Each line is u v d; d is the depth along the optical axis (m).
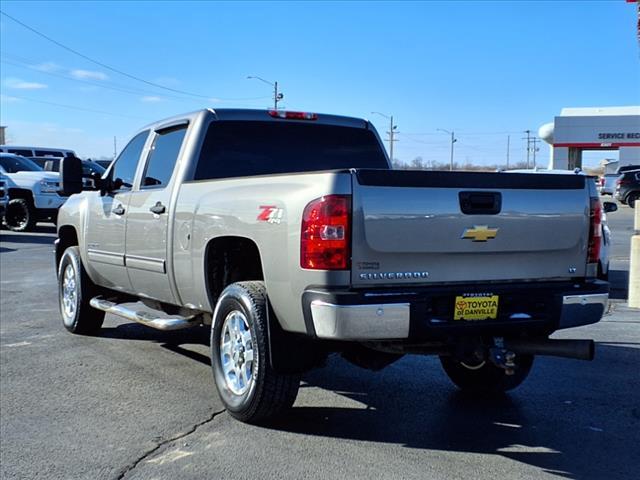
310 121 6.47
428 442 4.58
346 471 4.10
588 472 4.11
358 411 5.20
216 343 5.05
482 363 5.36
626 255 15.29
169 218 5.68
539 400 5.53
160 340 7.52
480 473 4.07
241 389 4.85
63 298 7.97
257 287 4.73
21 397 5.54
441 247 4.28
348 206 4.07
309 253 4.14
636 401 5.50
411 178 4.21
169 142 6.19
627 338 7.66
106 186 7.00
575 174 4.79
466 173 4.35
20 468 4.19
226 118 6.02
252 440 4.59
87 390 5.71
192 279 5.42
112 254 6.73
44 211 20.70
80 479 4.03
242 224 4.73
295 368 4.57
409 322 4.12
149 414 5.12
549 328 4.62
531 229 4.54
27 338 7.60
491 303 4.39
